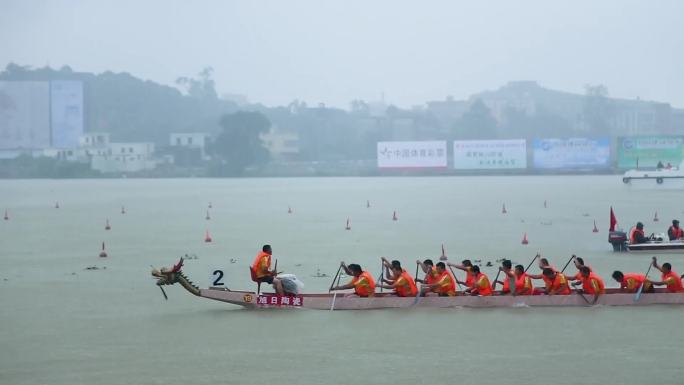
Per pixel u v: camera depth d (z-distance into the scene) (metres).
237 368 20.83
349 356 21.77
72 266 38.75
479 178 185.50
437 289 27.33
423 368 20.70
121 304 28.77
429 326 24.84
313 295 27.45
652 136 134.62
